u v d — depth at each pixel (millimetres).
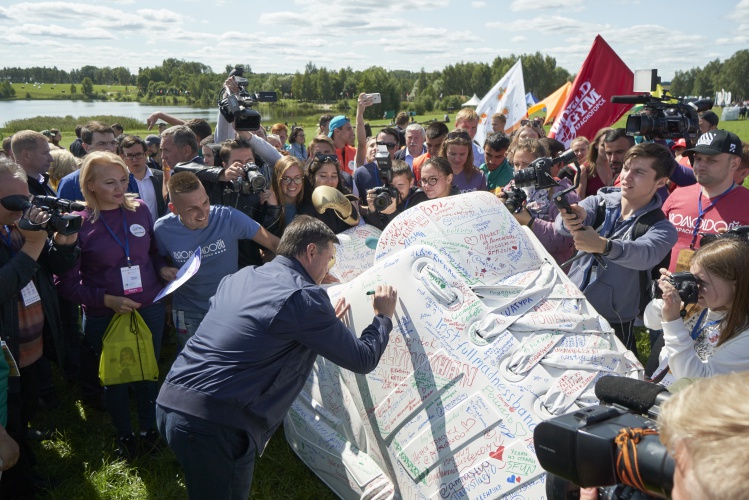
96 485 3828
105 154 3930
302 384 2916
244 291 2811
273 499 3707
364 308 3330
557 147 6539
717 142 4156
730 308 2723
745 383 940
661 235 3584
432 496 2824
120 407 4035
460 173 6043
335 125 8008
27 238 3377
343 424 3471
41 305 3863
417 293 3170
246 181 4371
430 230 3463
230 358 2713
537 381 2725
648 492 1222
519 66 11906
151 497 3766
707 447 885
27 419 3828
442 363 2959
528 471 2504
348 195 4875
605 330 3004
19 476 3521
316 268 2941
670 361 2756
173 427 2748
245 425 2730
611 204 3926
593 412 1394
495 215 3465
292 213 4832
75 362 4898
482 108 12742
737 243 2695
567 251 4465
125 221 4023
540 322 2949
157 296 3746
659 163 3543
